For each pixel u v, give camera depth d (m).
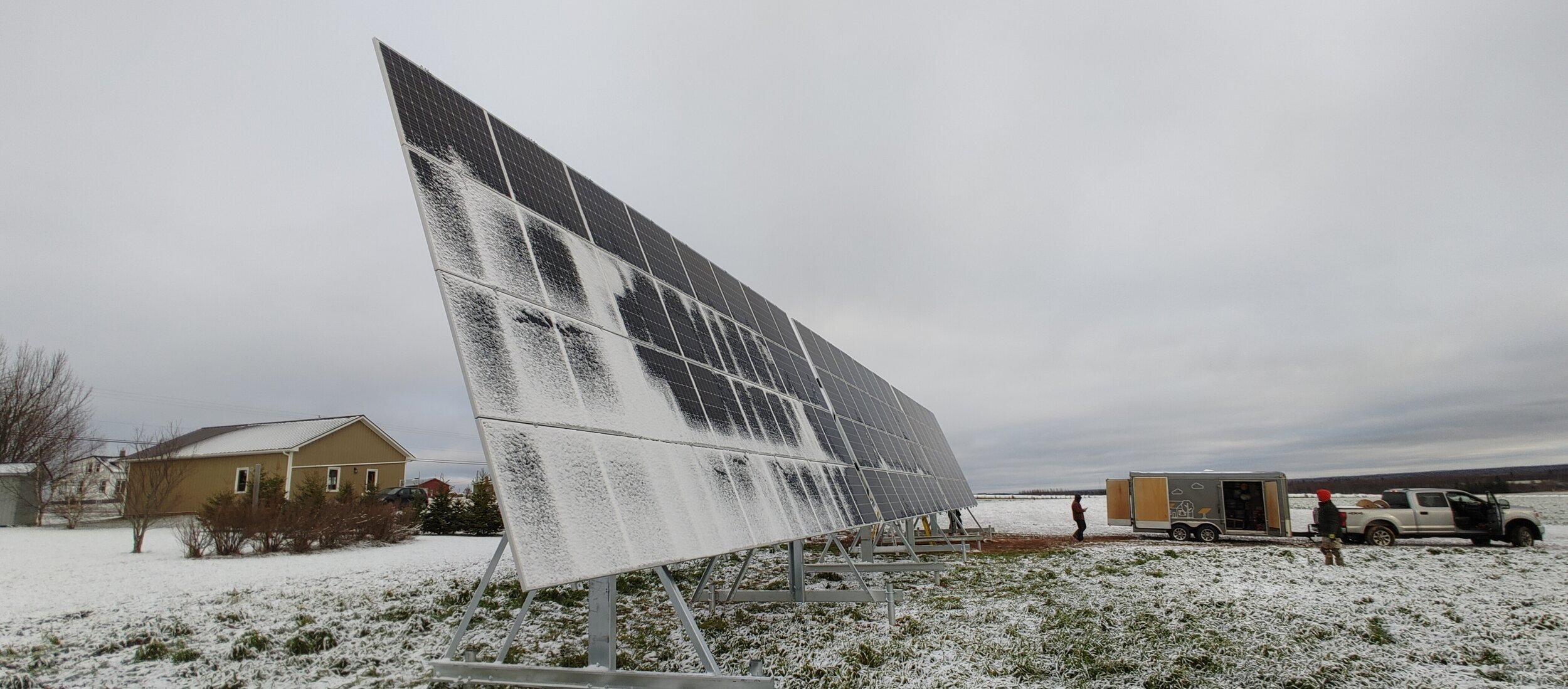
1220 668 8.01
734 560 19.05
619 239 8.13
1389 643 9.37
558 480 4.67
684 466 6.36
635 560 4.93
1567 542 23.94
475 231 5.39
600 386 5.80
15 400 33.22
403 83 5.51
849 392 15.77
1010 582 14.09
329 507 20.55
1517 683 7.74
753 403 9.14
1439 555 19.41
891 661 8.06
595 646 5.49
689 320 8.74
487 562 17.16
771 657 8.23
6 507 27.56
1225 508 25.48
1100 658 8.25
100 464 32.56
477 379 4.46
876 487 12.73
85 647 8.70
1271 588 13.48
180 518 29.39
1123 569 16.09
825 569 12.57
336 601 11.59
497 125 6.74
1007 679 7.52
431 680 7.45
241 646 8.41
